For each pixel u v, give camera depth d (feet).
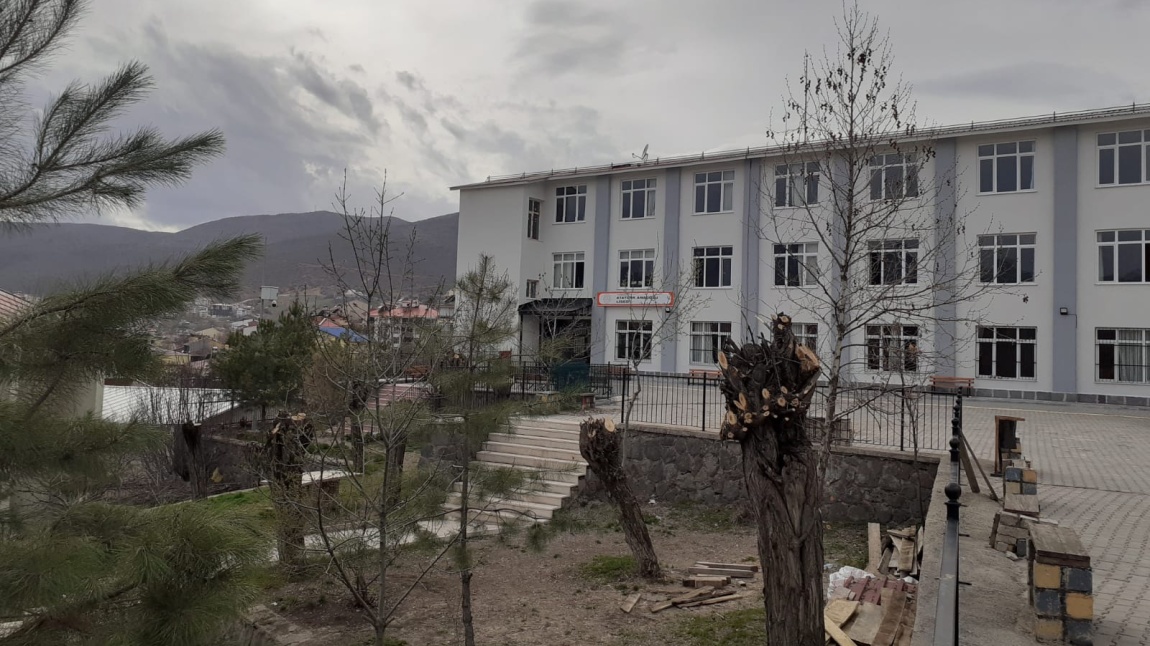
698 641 22.35
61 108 12.61
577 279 106.32
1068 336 72.23
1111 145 72.33
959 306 74.23
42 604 10.48
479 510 23.36
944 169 76.79
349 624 24.79
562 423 48.93
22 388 12.37
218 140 13.94
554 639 23.25
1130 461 38.96
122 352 12.66
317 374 25.27
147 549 11.34
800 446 14.71
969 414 61.93
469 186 109.40
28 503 13.03
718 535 37.11
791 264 83.76
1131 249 71.15
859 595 22.85
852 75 27.86
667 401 62.64
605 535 37.29
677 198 96.63
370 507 20.76
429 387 21.84
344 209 21.54
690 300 78.69
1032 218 74.43
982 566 19.75
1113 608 17.03
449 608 26.53
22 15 11.89
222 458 54.90
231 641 12.48
